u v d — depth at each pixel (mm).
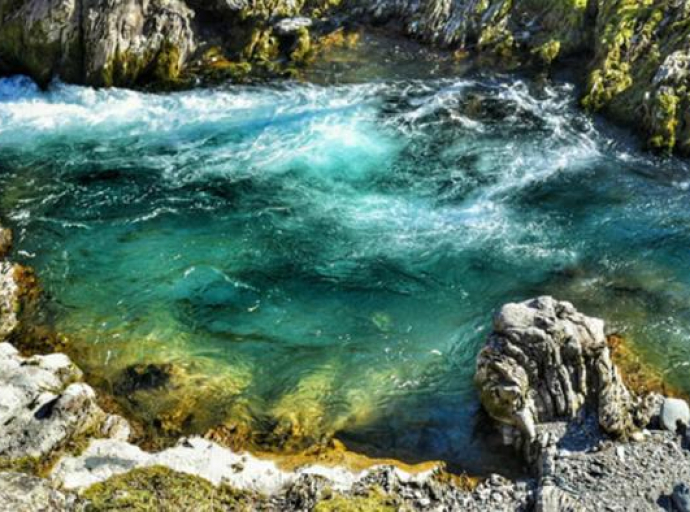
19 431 14148
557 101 25734
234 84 27625
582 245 19922
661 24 25438
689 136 22797
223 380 16422
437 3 29500
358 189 22172
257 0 30141
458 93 26438
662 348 16875
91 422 14742
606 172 22500
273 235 20578
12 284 18750
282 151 23875
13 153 23969
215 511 13195
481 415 15523
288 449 14922
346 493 13562
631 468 13555
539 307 15430
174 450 14336
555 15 28234
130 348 17188
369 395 16094
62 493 13039
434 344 17312
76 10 26844
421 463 14547
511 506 13367
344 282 19047
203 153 23953
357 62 28578
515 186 22047
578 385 14805
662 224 20500
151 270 19438
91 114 26125
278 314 18188
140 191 22250
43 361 16047
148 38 27500
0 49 27703
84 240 20391
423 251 19906
